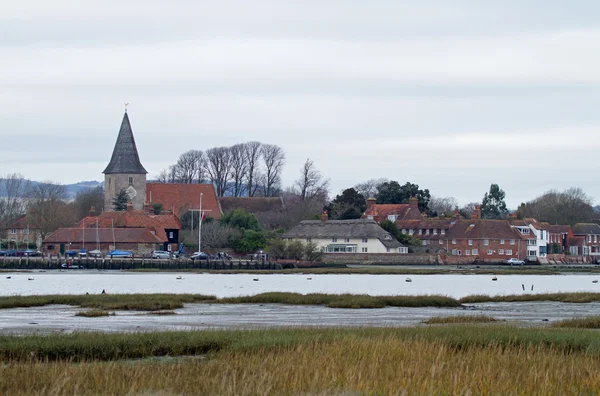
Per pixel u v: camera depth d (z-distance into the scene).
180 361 110.25
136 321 178.75
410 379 87.25
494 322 173.38
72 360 112.12
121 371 95.12
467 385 85.12
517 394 83.00
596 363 102.31
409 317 193.88
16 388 86.56
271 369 94.75
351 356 104.56
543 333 131.12
